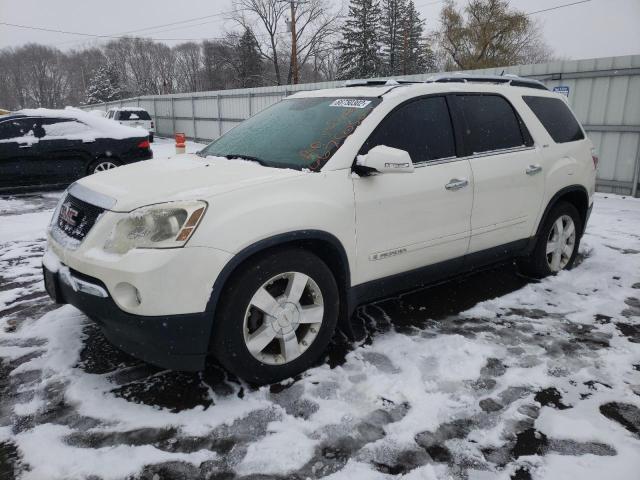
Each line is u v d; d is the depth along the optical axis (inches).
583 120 380.2
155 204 100.1
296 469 85.7
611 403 105.3
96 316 102.9
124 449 90.2
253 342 105.8
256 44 1856.5
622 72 353.4
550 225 172.6
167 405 103.2
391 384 109.9
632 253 214.7
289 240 106.8
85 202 110.4
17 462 87.0
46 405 102.8
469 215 143.3
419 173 130.6
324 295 115.0
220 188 104.3
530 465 87.1
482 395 107.2
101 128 377.1
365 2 1809.8
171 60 3398.1
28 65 4101.9
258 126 150.5
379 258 125.3
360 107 132.6
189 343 98.9
